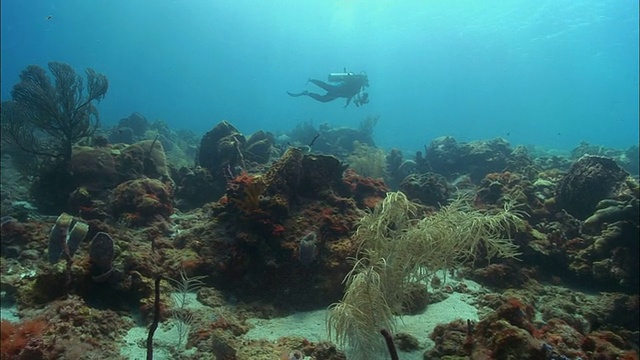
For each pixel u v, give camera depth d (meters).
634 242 5.94
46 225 7.14
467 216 4.72
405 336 4.10
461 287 5.60
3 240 6.30
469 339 3.64
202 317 4.58
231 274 5.53
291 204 6.32
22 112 8.55
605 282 5.94
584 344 3.82
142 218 7.35
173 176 11.06
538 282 6.15
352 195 7.21
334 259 5.49
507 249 4.82
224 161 10.09
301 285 5.40
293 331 4.61
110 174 8.80
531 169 11.27
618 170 7.50
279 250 5.59
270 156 13.62
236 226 5.97
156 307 3.17
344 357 3.80
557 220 7.38
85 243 5.84
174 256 5.75
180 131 31.31
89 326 4.04
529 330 3.63
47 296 4.62
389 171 16.27
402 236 4.46
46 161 8.98
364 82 19.89
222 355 3.67
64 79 8.76
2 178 11.74
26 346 3.50
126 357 3.80
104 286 4.85
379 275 4.18
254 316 4.98
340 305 3.99
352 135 24.06
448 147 16.62
